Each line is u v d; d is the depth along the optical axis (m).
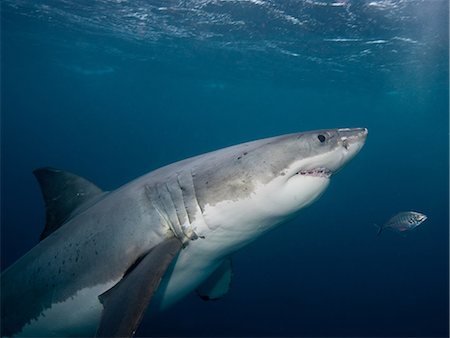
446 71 20.91
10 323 4.23
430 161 111.75
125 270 3.42
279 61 22.14
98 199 4.19
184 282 3.69
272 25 15.20
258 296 18.02
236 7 13.40
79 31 19.69
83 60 29.92
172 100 55.75
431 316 16.58
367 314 16.45
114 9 14.97
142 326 12.49
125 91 51.53
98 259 3.58
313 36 16.28
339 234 41.84
